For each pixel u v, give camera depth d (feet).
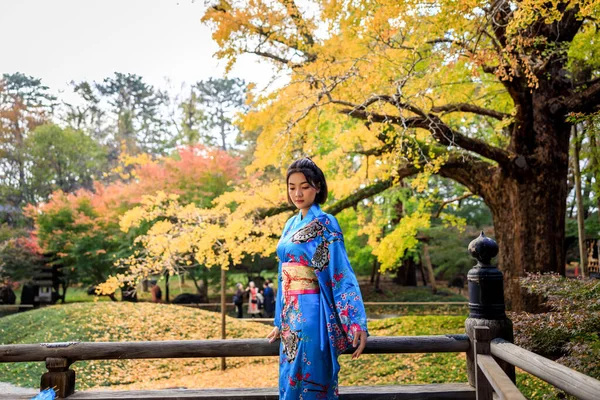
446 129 24.30
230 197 26.91
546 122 27.09
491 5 19.44
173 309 39.55
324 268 7.39
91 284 72.28
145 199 25.58
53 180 112.16
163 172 59.57
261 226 25.09
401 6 19.75
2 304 78.07
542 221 26.91
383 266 31.86
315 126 27.09
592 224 57.47
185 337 34.58
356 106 22.39
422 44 22.36
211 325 37.22
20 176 113.19
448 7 18.01
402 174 28.63
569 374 5.72
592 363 12.01
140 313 37.42
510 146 27.76
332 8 22.71
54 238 67.41
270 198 27.07
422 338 9.50
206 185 59.67
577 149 33.99
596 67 28.53
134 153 127.13
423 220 30.91
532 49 22.82
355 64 23.07
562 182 27.35
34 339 33.32
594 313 12.44
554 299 14.60
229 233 24.49
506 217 28.09
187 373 29.89
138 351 9.38
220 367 30.73
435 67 21.52
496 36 22.11
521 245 27.17
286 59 26.76
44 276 73.51
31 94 157.99
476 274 9.62
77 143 105.19
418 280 103.40
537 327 14.16
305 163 8.02
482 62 19.26
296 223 7.93
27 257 73.26
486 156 26.40
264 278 77.82
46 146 102.99
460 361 22.59
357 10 22.65
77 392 9.75
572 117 19.92
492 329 9.32
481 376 9.10
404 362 23.61
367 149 27.89
